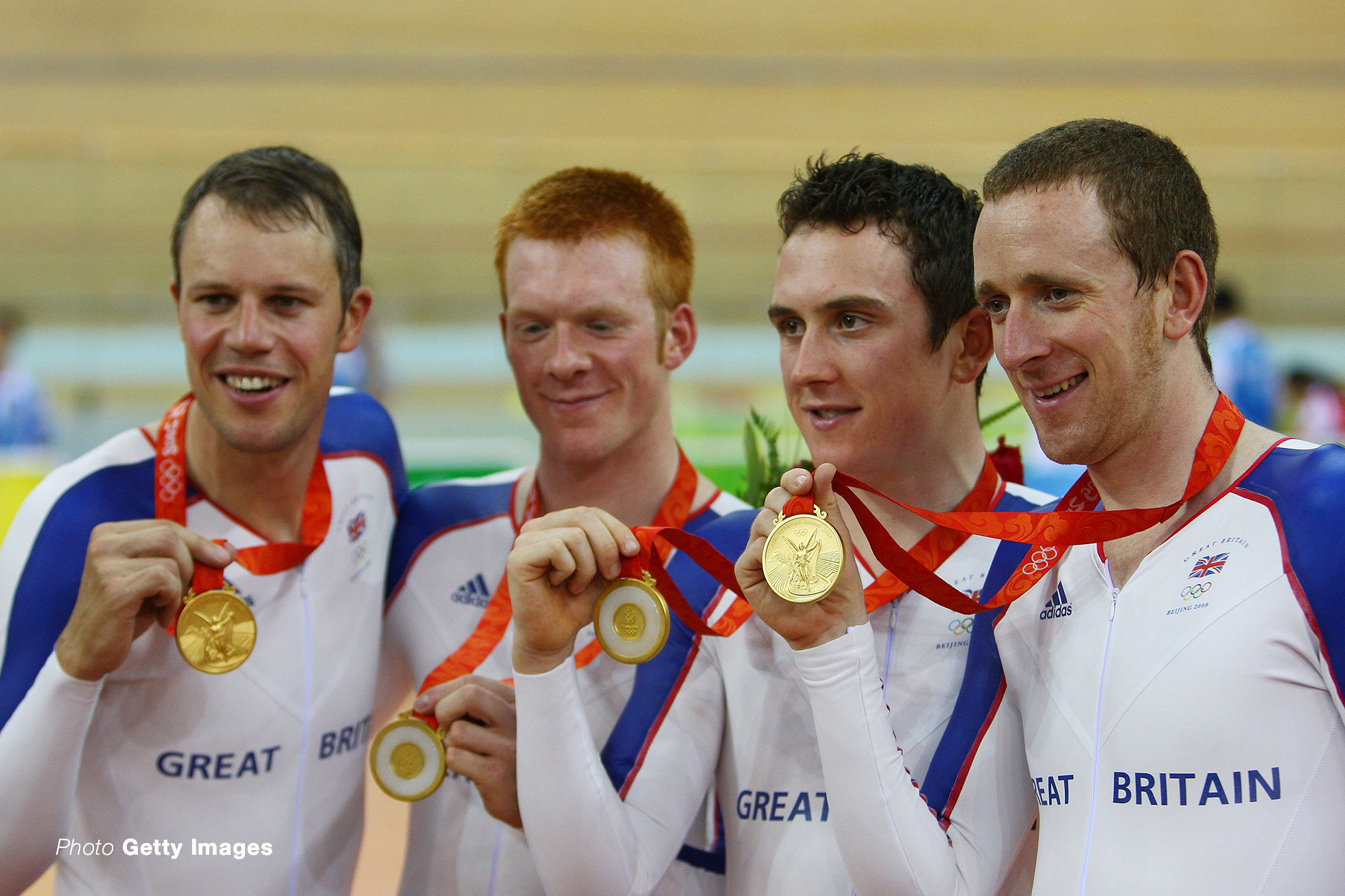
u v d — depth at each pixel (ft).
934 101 50.34
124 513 10.43
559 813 8.71
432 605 11.75
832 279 9.40
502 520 11.87
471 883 10.57
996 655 9.20
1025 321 7.88
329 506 11.27
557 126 50.42
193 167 34.35
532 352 10.87
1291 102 49.49
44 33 49.19
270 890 10.48
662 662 10.23
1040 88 50.06
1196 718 7.44
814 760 9.61
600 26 50.39
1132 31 49.88
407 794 9.48
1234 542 7.70
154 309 34.32
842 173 9.64
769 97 50.42
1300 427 33.53
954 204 9.73
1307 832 7.11
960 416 10.07
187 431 10.96
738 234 33.45
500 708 9.66
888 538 8.68
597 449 10.85
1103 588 8.32
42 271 34.04
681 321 11.51
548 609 8.80
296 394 10.03
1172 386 7.97
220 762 10.34
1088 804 7.89
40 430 32.50
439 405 34.32
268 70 49.80
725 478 24.34
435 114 50.21
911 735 9.40
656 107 50.44
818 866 9.34
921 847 8.14
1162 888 7.34
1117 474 8.25
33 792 9.12
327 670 11.04
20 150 33.68
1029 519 8.19
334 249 10.23
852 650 8.33
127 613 8.96
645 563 9.06
